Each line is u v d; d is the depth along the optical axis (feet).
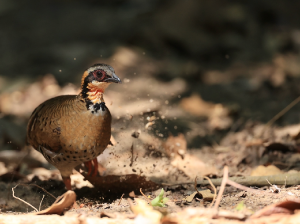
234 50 57.82
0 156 31.22
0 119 38.96
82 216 18.51
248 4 64.08
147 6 68.13
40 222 17.90
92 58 56.29
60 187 27.43
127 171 27.02
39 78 52.11
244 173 27.20
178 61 55.98
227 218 17.39
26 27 69.15
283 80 49.37
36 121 24.03
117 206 21.80
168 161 28.89
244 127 39.14
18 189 27.14
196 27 59.67
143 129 31.07
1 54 60.44
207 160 30.42
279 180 23.07
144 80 50.26
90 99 22.58
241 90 48.19
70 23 68.59
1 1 80.33
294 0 64.64
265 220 16.98
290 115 40.52
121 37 61.67
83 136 22.53
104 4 76.69
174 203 21.35
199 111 43.96
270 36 58.44
